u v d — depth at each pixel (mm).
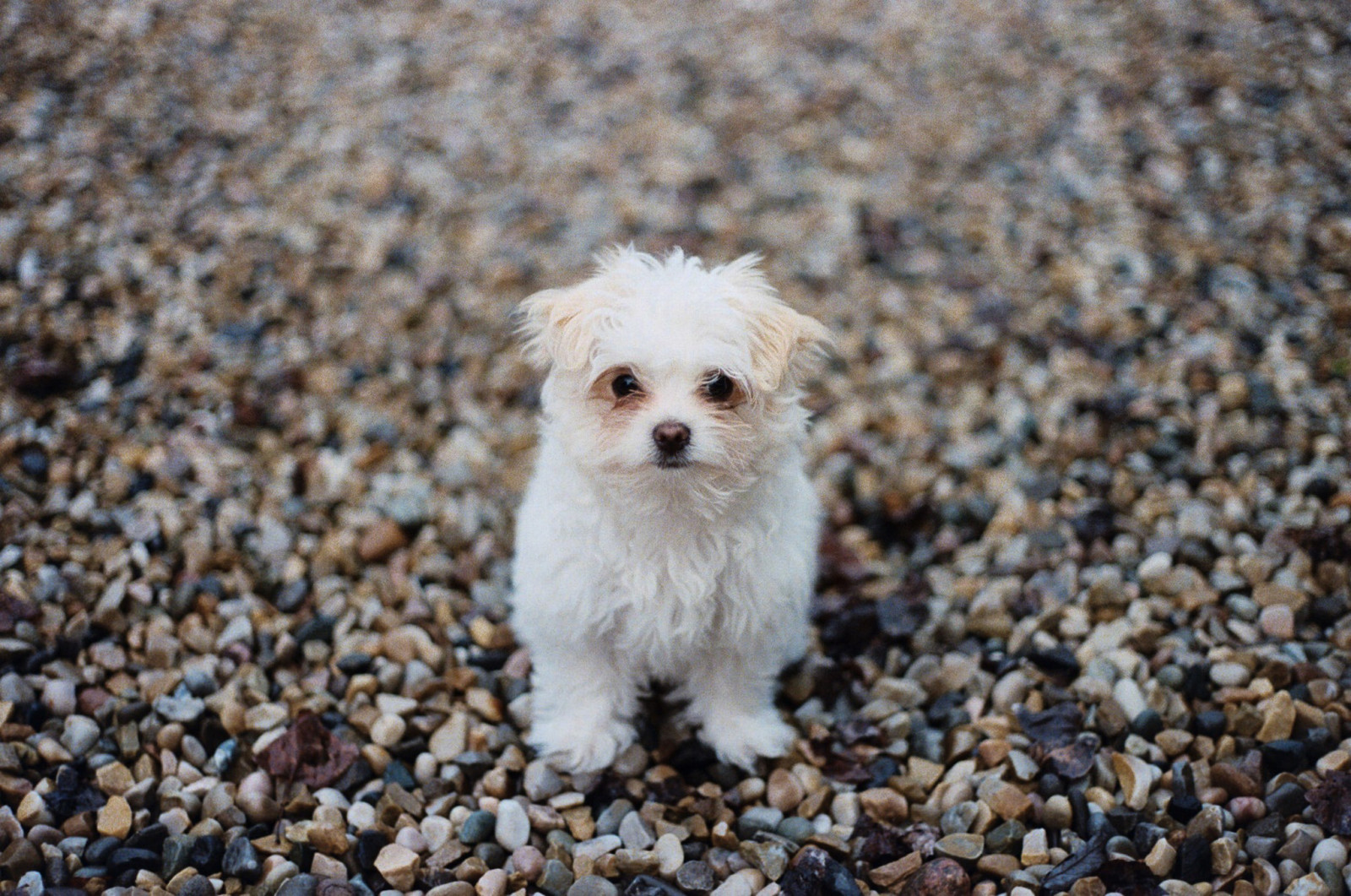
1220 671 779
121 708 765
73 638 797
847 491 954
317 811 725
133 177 1206
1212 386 988
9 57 1361
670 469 683
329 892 683
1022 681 794
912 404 1027
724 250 1199
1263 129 1269
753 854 713
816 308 1125
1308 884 673
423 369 1050
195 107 1354
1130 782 729
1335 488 883
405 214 1230
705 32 1654
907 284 1155
